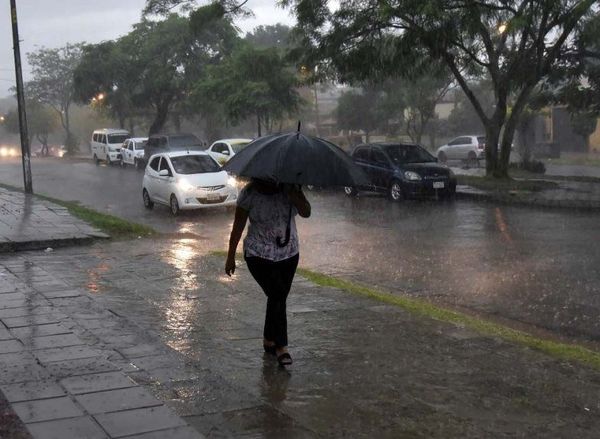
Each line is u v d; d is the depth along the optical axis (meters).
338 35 21.98
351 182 5.04
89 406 4.47
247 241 5.57
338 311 7.41
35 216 15.12
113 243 12.48
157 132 45.72
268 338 5.84
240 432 4.20
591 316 7.63
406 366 5.60
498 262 10.70
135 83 44.75
